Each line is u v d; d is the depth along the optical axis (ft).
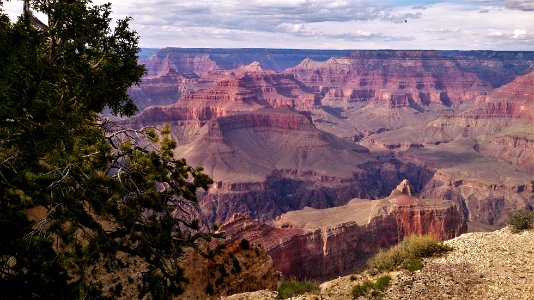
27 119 54.80
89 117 66.64
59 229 54.65
